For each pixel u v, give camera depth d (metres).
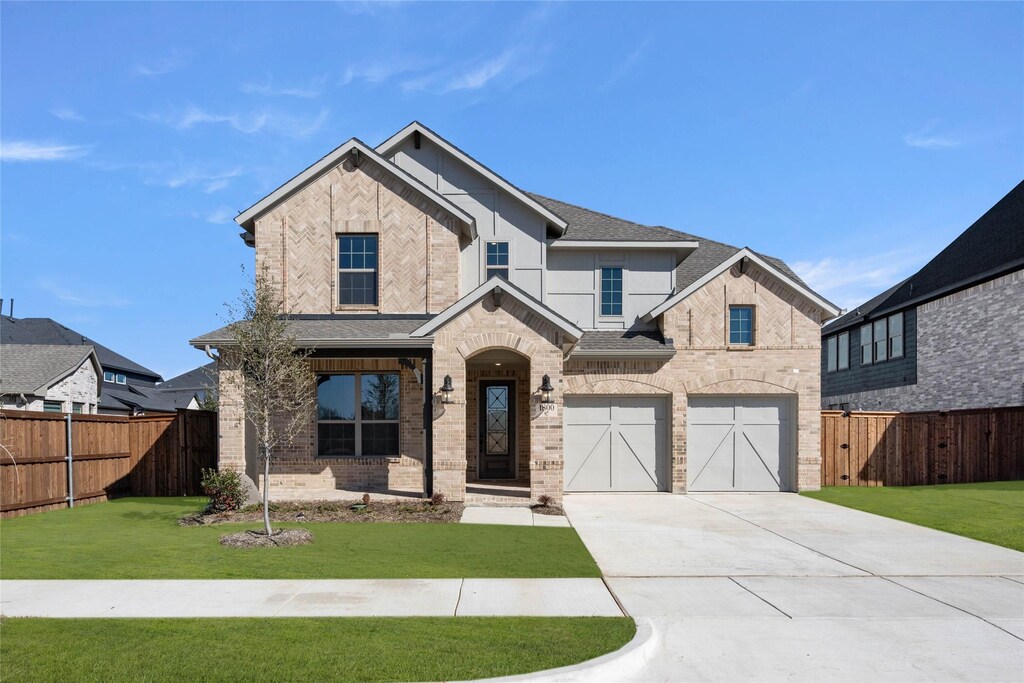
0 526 12.01
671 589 8.12
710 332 17.66
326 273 16.45
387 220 16.55
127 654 5.68
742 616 7.11
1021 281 20.81
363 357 14.62
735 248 21.44
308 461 16.17
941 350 24.72
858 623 6.91
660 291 18.77
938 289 24.47
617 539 11.23
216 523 12.16
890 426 18.73
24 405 25.47
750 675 5.58
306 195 16.58
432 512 12.98
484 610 7.06
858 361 31.28
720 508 14.82
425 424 14.59
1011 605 7.56
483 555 9.60
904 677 5.57
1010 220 23.02
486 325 14.26
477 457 18.44
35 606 7.11
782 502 15.80
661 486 17.58
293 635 6.17
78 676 5.21
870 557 9.96
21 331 39.25
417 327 15.52
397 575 8.46
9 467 13.01
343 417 16.53
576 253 18.73
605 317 18.62
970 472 18.95
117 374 44.06
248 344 11.09
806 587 8.29
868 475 18.53
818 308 17.75
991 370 22.09
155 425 16.86
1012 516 13.45
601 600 7.57
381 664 5.48
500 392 18.67
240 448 14.19
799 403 17.61
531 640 6.08
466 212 16.95
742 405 17.81
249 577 8.31
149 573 8.46
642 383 17.53
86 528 11.74
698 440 17.72
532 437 14.06
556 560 9.38
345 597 7.48
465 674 5.29
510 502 14.36
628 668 5.67
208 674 5.27
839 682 5.46
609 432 17.62
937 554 10.19
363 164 16.61
